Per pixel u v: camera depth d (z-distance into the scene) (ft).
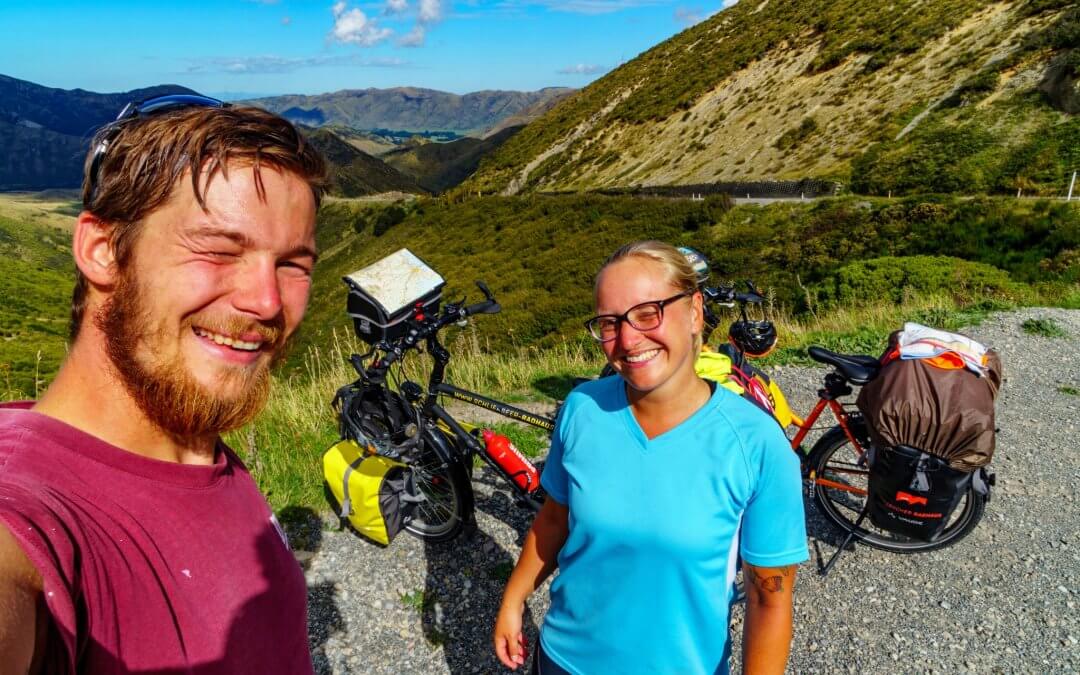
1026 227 60.13
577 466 5.11
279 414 15.43
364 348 20.75
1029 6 126.93
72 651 1.92
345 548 10.64
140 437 2.35
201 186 2.16
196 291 2.20
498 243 140.97
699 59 221.05
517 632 5.80
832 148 127.54
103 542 2.13
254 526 2.86
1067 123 90.43
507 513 11.78
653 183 164.45
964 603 9.96
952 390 8.91
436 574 10.11
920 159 99.25
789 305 47.91
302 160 2.47
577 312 83.10
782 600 4.70
